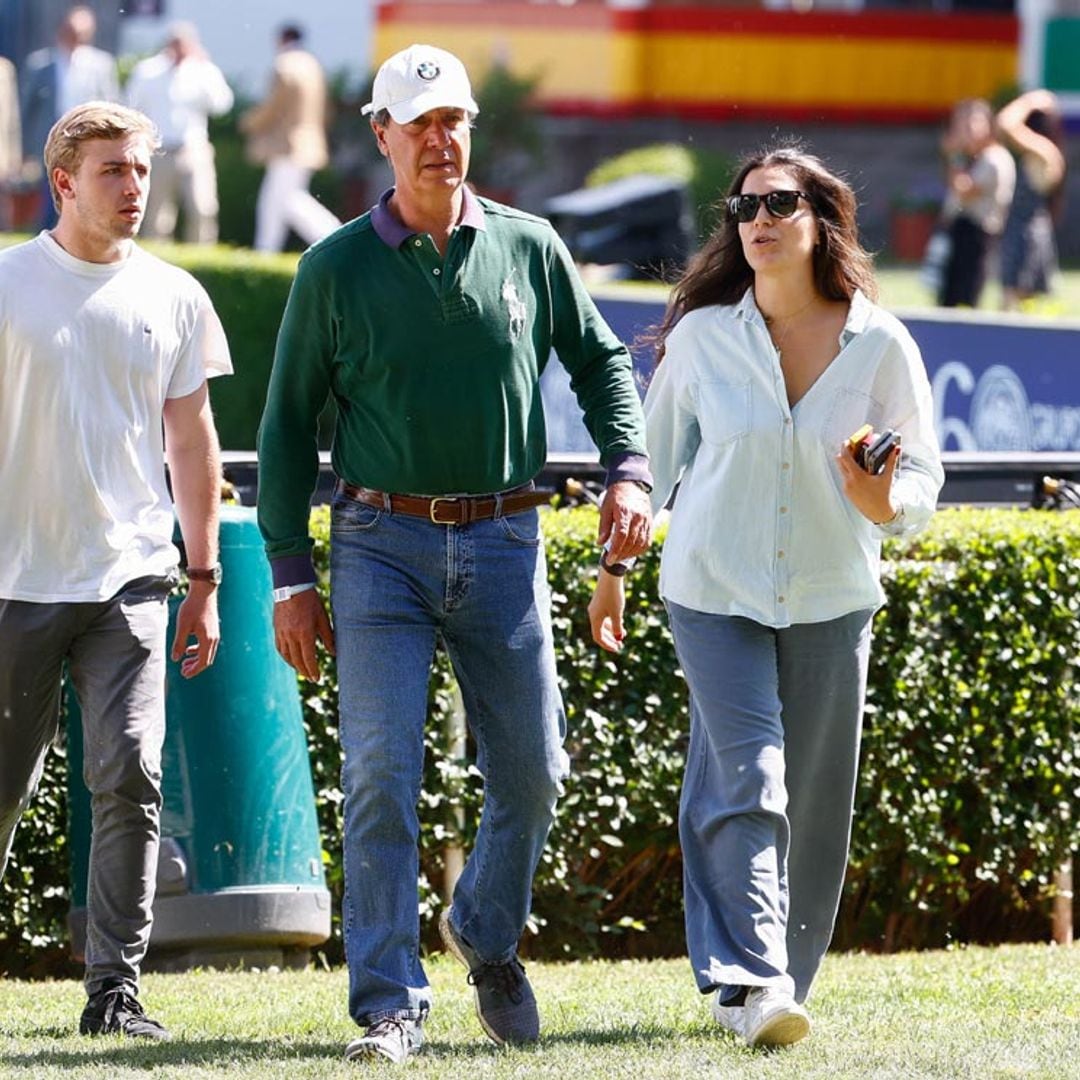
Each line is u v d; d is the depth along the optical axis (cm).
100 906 2023
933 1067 1770
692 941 1914
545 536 2641
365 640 1831
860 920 2833
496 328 1827
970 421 4088
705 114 9981
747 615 1942
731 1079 1708
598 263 7956
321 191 8356
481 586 1850
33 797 2497
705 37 9962
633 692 2670
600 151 9781
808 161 1966
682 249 8075
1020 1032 1964
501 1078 1711
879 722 2738
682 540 1964
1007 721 2800
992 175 7300
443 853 2645
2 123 6588
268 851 2417
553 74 9781
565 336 1920
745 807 1895
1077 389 4309
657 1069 1750
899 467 1964
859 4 10269
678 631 1967
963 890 2831
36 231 6431
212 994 2256
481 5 9600
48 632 1975
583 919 2697
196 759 2397
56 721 2045
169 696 2403
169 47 6556
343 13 8862
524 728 1875
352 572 1845
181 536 2409
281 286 4516
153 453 2016
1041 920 2927
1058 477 3181
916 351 1962
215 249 4828
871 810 2758
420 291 1811
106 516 1980
